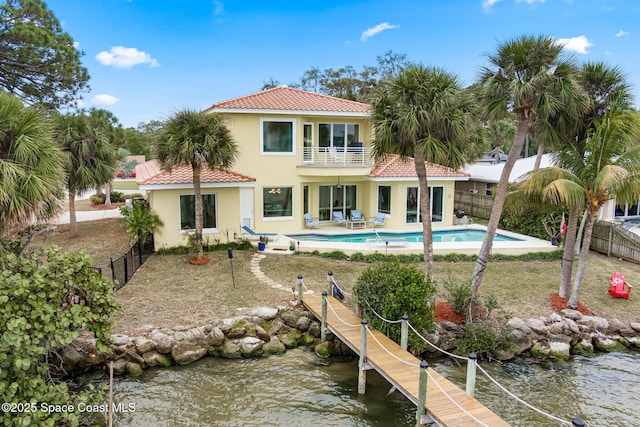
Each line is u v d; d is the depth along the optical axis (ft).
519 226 91.04
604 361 46.75
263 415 36.35
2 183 31.35
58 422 30.48
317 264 69.62
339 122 93.50
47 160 35.35
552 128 53.78
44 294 30.73
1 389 25.80
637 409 37.63
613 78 51.16
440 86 45.57
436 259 73.61
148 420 35.35
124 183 196.03
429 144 45.19
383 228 94.17
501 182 50.70
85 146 78.28
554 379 42.78
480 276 52.03
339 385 41.14
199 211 68.03
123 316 48.85
